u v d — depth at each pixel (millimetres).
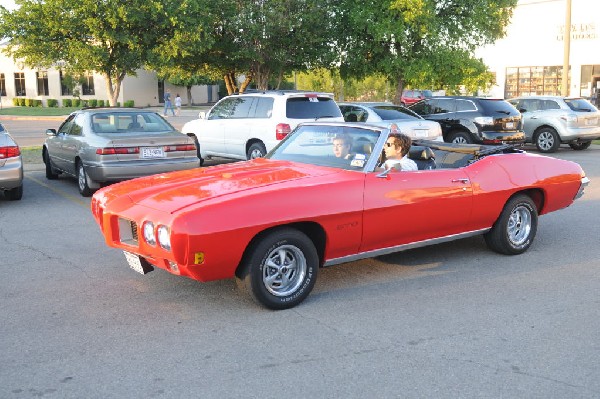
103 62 17125
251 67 19641
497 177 6223
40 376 3787
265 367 3918
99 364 3961
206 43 18078
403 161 5891
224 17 18734
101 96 51281
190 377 3779
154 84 53969
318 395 3553
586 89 31672
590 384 3699
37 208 9297
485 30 20094
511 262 6398
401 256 6605
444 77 20281
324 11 18938
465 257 6582
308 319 4762
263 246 4730
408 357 4070
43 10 16219
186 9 17344
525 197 6547
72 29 16578
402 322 4695
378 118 13008
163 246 4508
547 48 33000
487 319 4762
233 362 3990
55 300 5188
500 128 15156
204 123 13492
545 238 7480
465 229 6191
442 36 19625
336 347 4230
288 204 4793
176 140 10008
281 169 5547
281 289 4961
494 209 6250
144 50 17781
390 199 5375
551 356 4090
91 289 5484
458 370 3879
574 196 7062
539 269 6141
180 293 5371
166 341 4332
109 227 5062
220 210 4508
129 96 51812
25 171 13555
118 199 5109
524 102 18297
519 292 5422
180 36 16922
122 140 9516
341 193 5098
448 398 3525
